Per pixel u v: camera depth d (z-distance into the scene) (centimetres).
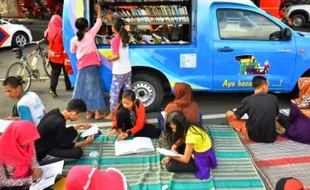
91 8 562
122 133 493
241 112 502
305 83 504
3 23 1136
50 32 659
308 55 580
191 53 564
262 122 481
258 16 568
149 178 407
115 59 533
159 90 591
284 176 414
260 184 395
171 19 569
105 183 272
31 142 348
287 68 582
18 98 453
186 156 404
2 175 348
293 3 1608
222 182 398
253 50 568
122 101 487
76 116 433
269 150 473
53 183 366
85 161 444
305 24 1526
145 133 500
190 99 473
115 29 525
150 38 580
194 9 554
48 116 432
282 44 572
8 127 343
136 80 584
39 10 1677
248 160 444
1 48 1162
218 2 557
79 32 533
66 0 552
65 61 576
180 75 575
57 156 432
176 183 397
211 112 611
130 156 456
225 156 454
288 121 520
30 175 369
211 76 577
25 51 1102
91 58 545
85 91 555
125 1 573
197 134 402
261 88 496
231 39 569
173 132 417
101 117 588
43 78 807
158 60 566
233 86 586
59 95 704
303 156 457
